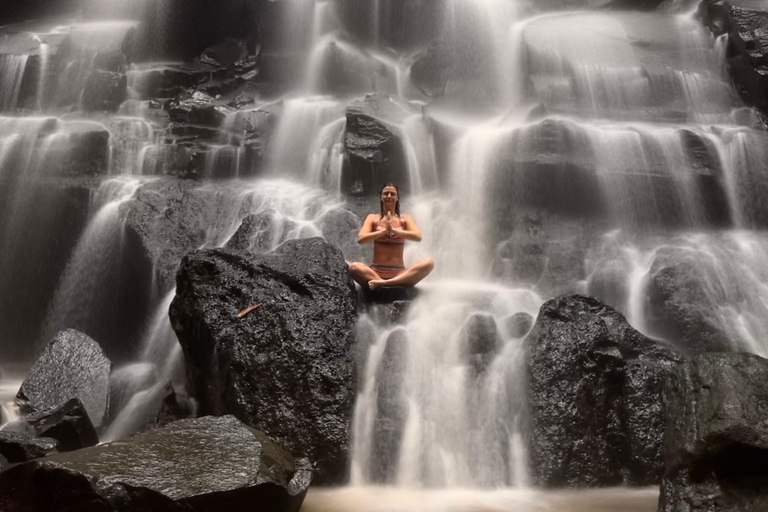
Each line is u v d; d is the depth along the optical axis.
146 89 16.27
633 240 11.61
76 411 7.52
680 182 12.02
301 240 9.10
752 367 6.13
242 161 13.63
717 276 10.31
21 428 7.41
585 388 7.45
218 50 18.11
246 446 6.00
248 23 18.47
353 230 11.27
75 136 13.20
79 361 8.88
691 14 17.22
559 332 7.78
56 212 12.74
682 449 5.84
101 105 15.46
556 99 14.60
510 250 11.55
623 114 14.42
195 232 11.69
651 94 14.84
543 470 7.05
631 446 7.31
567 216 12.03
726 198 12.15
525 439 7.34
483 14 16.56
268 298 8.06
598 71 15.04
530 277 11.20
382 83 16.95
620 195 11.99
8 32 18.64
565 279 10.97
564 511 6.28
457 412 7.61
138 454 5.72
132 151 13.48
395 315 8.39
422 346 7.99
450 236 11.84
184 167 13.27
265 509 5.62
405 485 7.20
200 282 8.38
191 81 16.64
